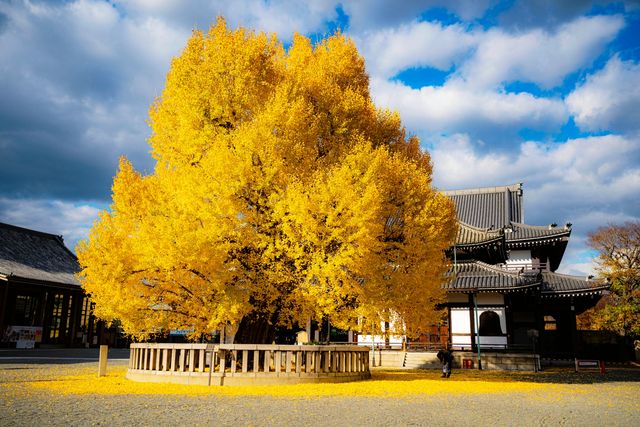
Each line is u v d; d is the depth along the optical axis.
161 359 17.28
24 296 42.69
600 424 10.24
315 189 16.41
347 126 20.20
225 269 16.06
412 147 22.91
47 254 45.72
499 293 33.72
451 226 21.45
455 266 34.09
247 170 16.00
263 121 16.56
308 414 10.50
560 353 36.69
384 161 18.48
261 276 16.69
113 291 15.83
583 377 26.11
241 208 16.06
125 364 26.69
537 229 41.44
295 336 42.97
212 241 15.48
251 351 17.06
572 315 36.59
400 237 19.41
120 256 15.98
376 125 22.03
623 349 44.12
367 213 15.73
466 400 13.93
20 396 12.38
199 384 16.22
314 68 21.36
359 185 16.81
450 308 34.44
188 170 16.75
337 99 20.22
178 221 15.13
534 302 35.62
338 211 15.76
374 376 21.64
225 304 15.54
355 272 16.98
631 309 43.38
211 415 10.11
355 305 18.05
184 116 17.25
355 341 35.69
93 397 12.58
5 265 37.81
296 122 17.38
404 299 18.39
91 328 47.03
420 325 20.34
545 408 12.71
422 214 18.73
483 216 48.12
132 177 17.19
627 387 20.17
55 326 45.34
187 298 17.31
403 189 19.23
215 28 18.61
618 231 50.22
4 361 25.33
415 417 10.52
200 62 18.25
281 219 16.28
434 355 32.91
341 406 11.92
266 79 19.08
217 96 17.48
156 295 16.88
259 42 18.67
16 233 45.12
